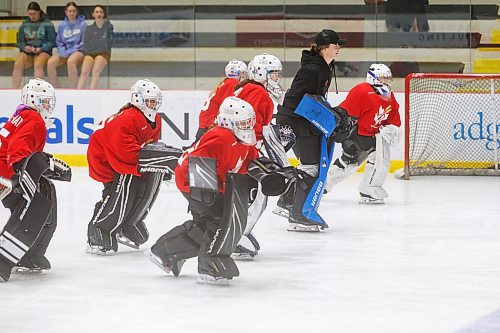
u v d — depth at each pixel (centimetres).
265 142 1541
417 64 2964
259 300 1133
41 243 1286
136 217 1480
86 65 2980
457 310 1081
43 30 2964
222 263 1211
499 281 1248
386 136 2045
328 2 2959
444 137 2708
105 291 1188
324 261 1396
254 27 2997
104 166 1434
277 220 1830
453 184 2472
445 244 1548
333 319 1036
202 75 3022
